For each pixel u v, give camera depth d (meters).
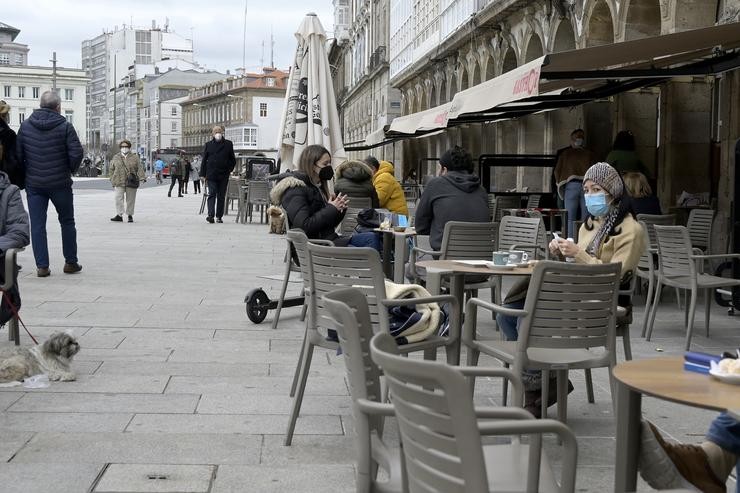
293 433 5.70
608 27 19.23
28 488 4.64
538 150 25.92
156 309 10.20
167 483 4.78
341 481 4.88
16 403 6.24
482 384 7.07
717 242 13.84
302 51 15.84
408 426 2.92
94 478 4.82
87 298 10.83
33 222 12.48
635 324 10.03
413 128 18.06
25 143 12.34
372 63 56.81
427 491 2.87
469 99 11.84
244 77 141.62
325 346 5.69
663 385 3.21
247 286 12.28
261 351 8.16
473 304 5.71
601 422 6.12
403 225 10.89
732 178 13.73
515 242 10.09
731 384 3.23
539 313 5.27
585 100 14.75
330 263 5.73
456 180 8.92
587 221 6.44
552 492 3.42
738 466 3.70
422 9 39.66
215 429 5.77
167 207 33.34
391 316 5.77
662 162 15.42
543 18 22.91
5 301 7.74
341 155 15.78
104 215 27.36
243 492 4.68
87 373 7.16
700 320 10.30
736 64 11.29
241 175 32.41
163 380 7.00
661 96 15.39
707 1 14.47
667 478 3.65
